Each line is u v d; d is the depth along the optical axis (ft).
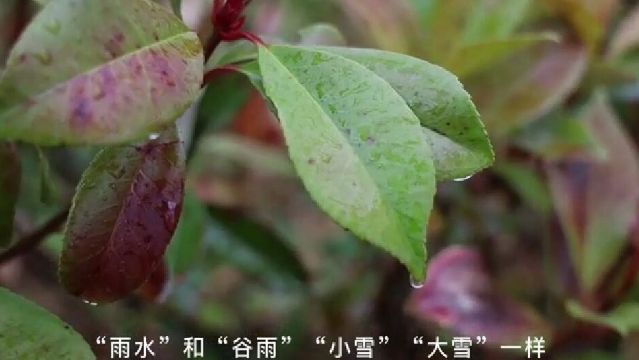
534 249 1.88
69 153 1.77
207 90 1.49
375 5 1.52
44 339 1.02
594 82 1.69
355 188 0.88
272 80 0.93
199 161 1.97
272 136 1.92
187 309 1.96
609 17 1.65
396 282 1.82
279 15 1.89
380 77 0.95
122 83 0.86
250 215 1.86
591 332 1.53
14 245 1.24
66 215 1.21
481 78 1.52
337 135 0.91
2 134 0.79
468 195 1.84
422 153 0.90
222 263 1.95
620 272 1.55
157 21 0.91
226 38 1.04
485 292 1.53
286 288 1.92
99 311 1.96
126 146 1.03
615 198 1.57
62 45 0.83
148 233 1.05
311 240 2.21
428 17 1.61
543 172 1.67
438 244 1.86
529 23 1.65
